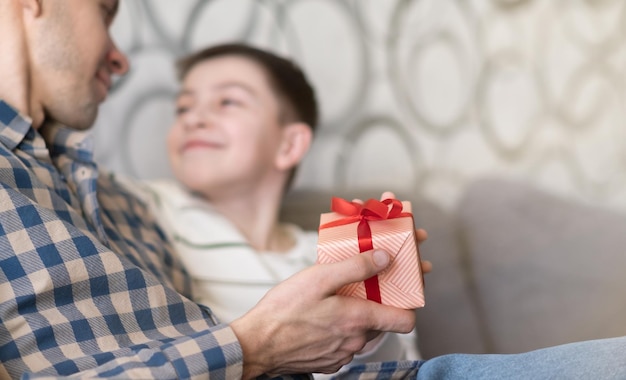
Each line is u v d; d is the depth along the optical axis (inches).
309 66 65.5
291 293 27.7
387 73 68.9
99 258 29.4
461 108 73.0
